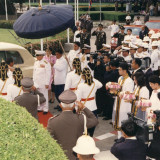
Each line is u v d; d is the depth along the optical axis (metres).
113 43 14.98
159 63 11.12
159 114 4.73
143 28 16.84
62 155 3.10
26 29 7.84
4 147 2.60
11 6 42.78
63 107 4.45
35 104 5.61
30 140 2.84
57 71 9.09
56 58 9.92
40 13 7.89
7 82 7.34
